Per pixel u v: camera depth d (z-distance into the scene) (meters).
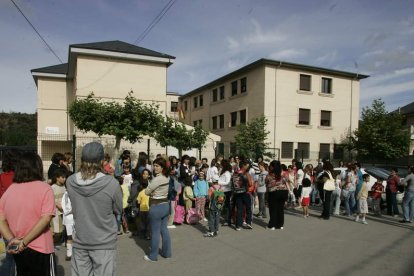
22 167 2.99
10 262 3.40
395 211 10.52
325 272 5.01
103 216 2.99
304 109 25.84
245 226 8.41
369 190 11.52
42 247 2.92
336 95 26.97
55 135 22.12
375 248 6.44
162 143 16.59
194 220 8.49
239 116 27.78
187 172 8.80
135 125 14.05
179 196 8.61
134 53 19.61
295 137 25.19
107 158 7.95
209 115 33.22
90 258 3.02
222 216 9.83
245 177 7.99
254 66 25.22
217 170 10.05
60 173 5.59
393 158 24.59
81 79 18.91
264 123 22.02
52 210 2.96
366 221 9.46
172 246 6.41
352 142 26.22
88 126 13.78
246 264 5.34
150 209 5.45
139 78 20.14
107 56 19.27
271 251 6.12
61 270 4.93
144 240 6.84
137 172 7.60
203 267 5.16
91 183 2.94
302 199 9.88
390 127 24.34
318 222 9.14
